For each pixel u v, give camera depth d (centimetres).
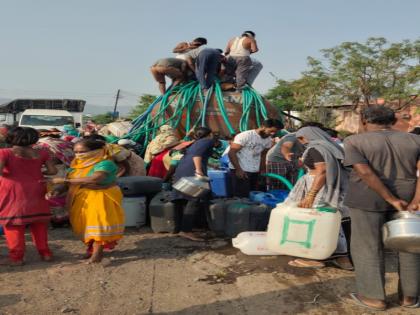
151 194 679
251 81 1016
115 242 519
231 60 959
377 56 3306
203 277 460
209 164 776
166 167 768
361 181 389
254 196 657
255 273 471
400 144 378
